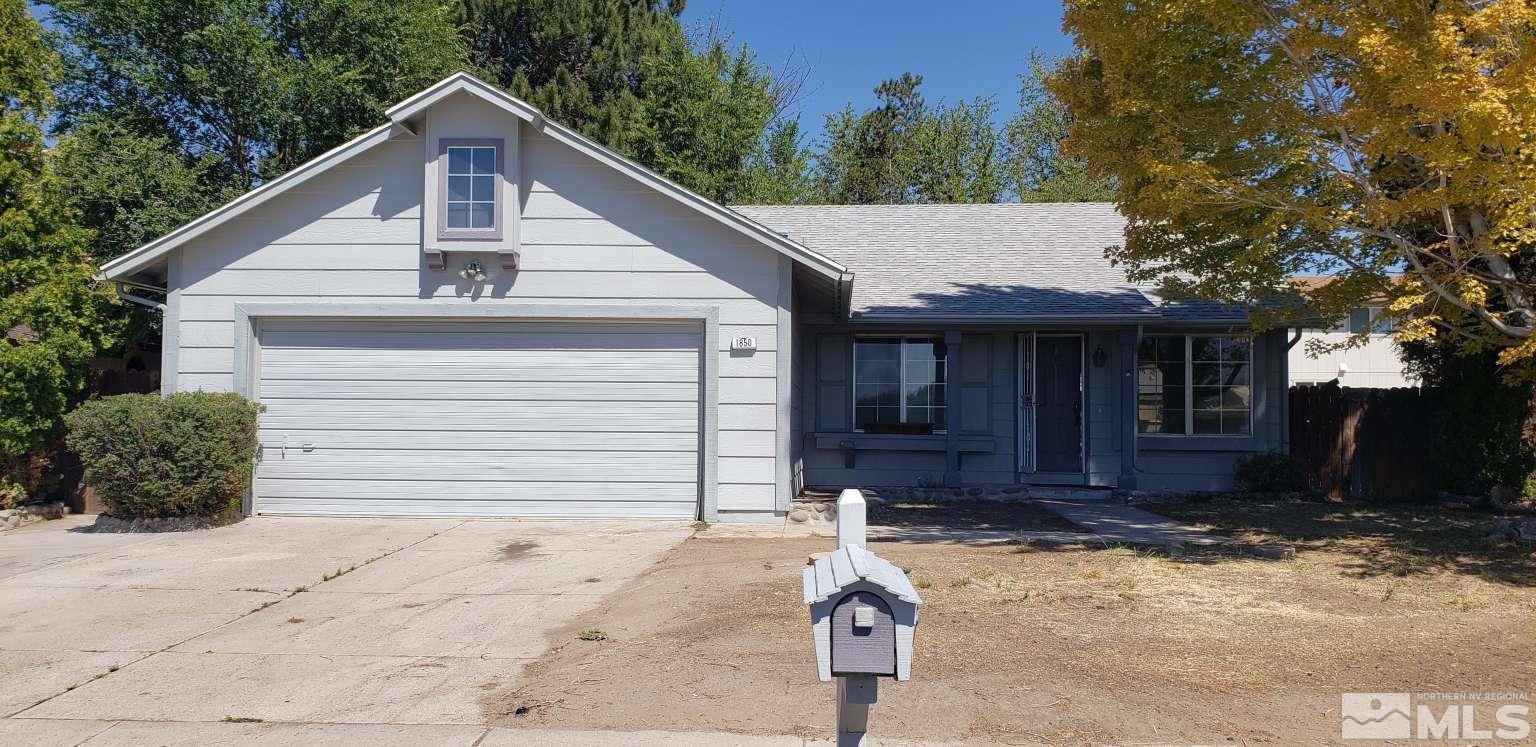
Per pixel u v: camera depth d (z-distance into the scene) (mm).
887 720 4887
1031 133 37531
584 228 11508
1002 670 5594
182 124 22297
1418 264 9320
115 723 4996
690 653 5988
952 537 10359
